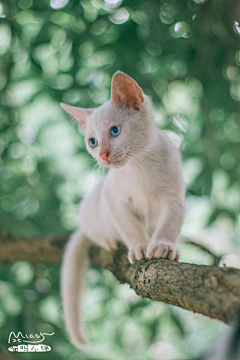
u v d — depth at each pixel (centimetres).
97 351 86
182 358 89
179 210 55
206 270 41
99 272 77
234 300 39
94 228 63
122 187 56
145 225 58
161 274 44
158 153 55
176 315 76
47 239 68
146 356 92
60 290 71
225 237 86
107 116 55
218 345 25
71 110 59
